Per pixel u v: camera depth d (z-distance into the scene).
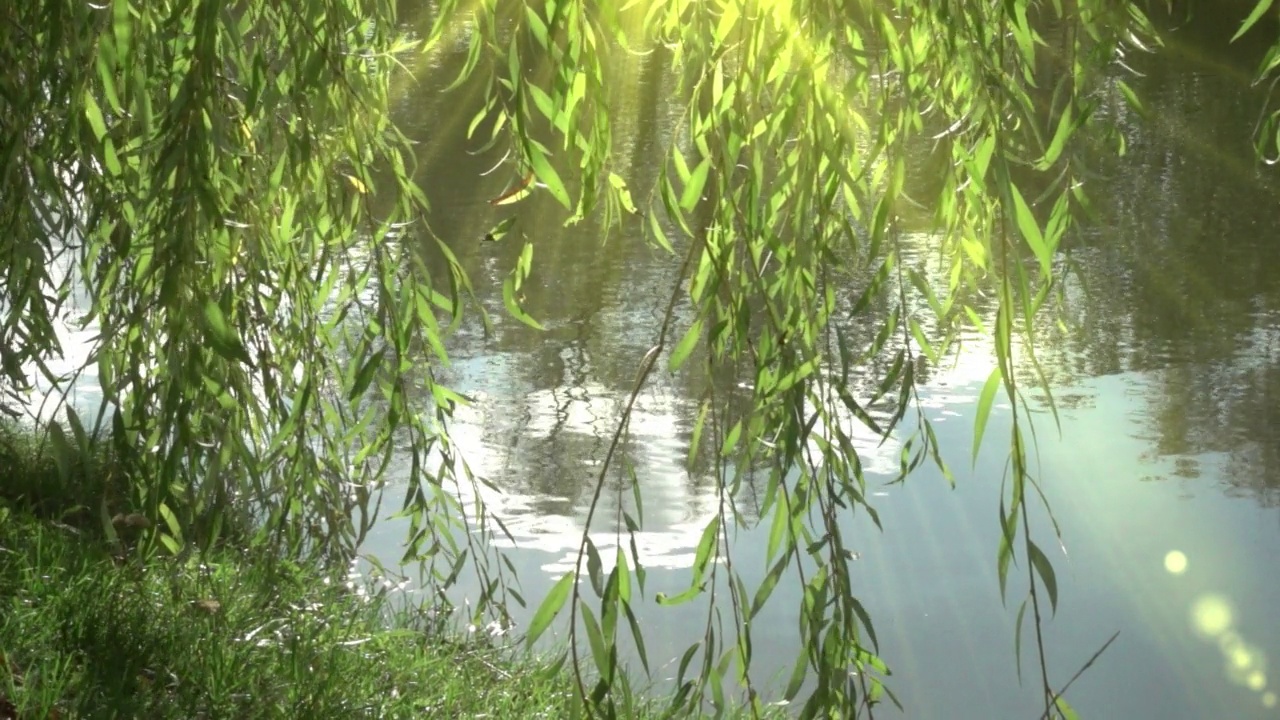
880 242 2.71
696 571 2.63
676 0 2.84
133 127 3.22
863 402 7.38
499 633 4.38
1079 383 7.82
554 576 5.35
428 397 7.41
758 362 2.66
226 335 2.70
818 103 2.65
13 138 3.06
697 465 6.52
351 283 3.64
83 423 5.97
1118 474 6.49
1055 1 2.86
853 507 2.83
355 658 3.83
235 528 4.43
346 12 3.40
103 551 3.96
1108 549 5.68
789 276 2.70
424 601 4.57
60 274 5.48
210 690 3.30
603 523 5.86
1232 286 9.69
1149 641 4.91
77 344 7.37
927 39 2.86
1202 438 6.91
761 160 2.66
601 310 9.49
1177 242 10.99
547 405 7.39
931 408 7.38
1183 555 5.59
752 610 2.61
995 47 2.77
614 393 7.64
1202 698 4.48
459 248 11.36
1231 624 5.01
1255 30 20.95
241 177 3.46
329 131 3.59
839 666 2.61
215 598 3.87
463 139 16.02
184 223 2.81
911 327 2.95
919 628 5.03
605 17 2.65
